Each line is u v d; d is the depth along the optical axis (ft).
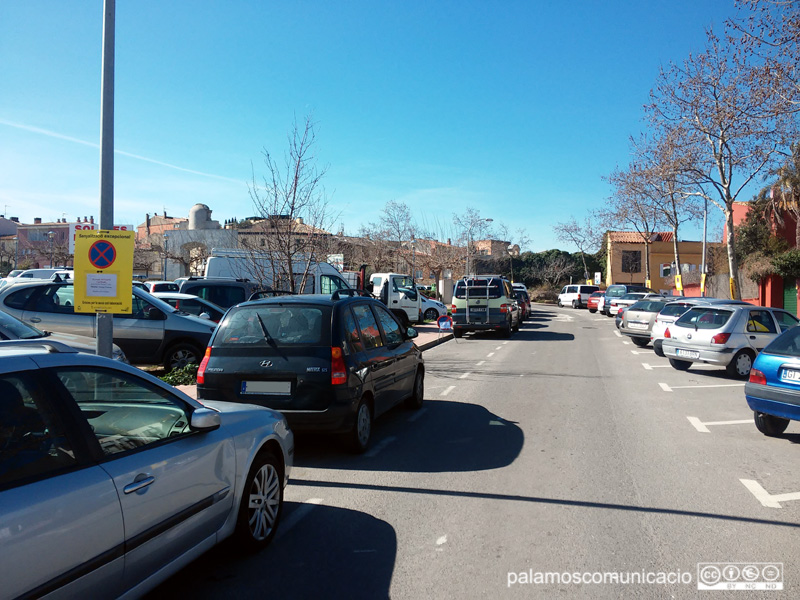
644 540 14.69
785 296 92.99
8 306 34.32
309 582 12.53
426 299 91.04
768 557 13.79
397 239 141.28
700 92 69.67
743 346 41.06
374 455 22.04
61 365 10.00
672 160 79.36
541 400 33.12
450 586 12.36
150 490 10.38
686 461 21.50
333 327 21.17
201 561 13.52
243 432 13.73
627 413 29.76
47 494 8.60
